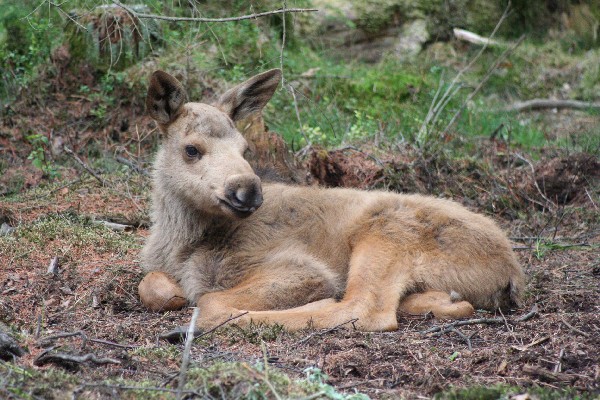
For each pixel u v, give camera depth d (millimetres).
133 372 7648
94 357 7738
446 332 9141
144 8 17500
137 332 9070
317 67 21172
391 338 8992
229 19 11422
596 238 13758
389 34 24469
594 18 27234
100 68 17422
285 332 9094
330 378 7738
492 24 26297
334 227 10586
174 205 10500
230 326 9156
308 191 10930
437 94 19141
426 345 8688
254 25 20016
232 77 17906
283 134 17281
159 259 10727
